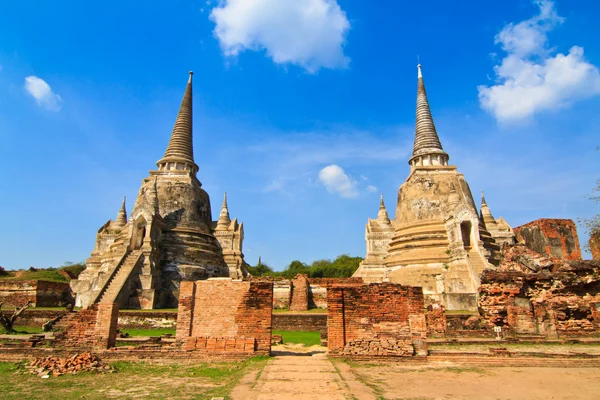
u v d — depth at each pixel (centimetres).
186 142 5391
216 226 5178
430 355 1576
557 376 1302
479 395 1057
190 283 1672
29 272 6203
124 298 3506
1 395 1048
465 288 3553
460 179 4634
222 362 1525
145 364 1492
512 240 4497
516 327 2298
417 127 5291
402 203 4725
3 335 2262
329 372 1303
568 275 2370
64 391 1087
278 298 4047
